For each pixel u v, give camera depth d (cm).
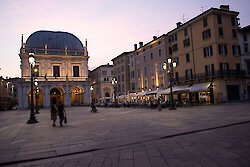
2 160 735
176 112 2422
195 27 4562
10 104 9406
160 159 646
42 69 8125
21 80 7619
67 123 1875
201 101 4269
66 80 8069
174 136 998
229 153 659
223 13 4209
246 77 4309
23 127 1731
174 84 5012
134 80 6800
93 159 702
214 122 1323
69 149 847
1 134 1392
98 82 9681
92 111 3581
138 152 746
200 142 832
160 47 5491
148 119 1812
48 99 7756
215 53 4072
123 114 2639
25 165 690
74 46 8806
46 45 8250
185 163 593
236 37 4362
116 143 908
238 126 1145
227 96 4062
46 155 778
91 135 1146
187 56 4791
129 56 7156
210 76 4084
